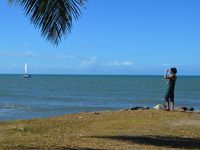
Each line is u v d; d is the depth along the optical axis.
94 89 91.12
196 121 16.38
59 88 94.25
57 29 10.50
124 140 12.35
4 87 95.44
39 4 10.37
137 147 11.35
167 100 19.14
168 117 17.19
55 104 47.88
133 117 17.22
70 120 16.69
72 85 116.94
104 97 62.34
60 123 15.93
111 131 14.11
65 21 10.48
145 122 16.00
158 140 12.50
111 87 105.12
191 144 12.05
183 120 16.53
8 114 35.22
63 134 13.52
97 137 12.86
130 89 93.44
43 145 11.30
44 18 10.44
